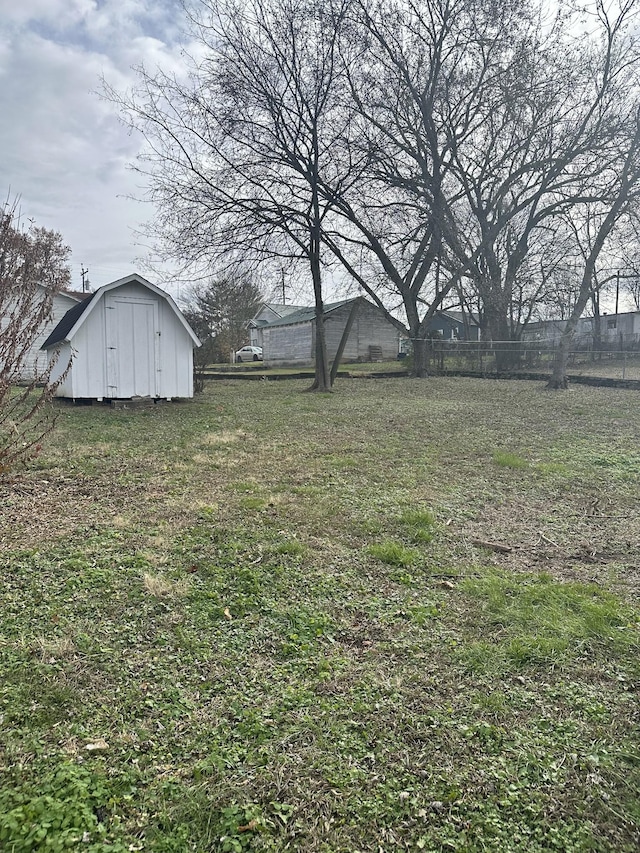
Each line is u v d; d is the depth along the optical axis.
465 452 6.64
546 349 19.89
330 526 3.96
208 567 3.22
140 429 8.33
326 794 1.63
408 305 19.81
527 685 2.16
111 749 1.78
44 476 5.30
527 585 3.01
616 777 1.69
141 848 1.43
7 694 2.04
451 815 1.55
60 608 2.70
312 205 15.27
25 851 1.39
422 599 2.88
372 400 12.61
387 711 1.99
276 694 2.09
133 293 11.22
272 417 9.77
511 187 19.45
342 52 14.68
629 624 2.59
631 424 8.59
